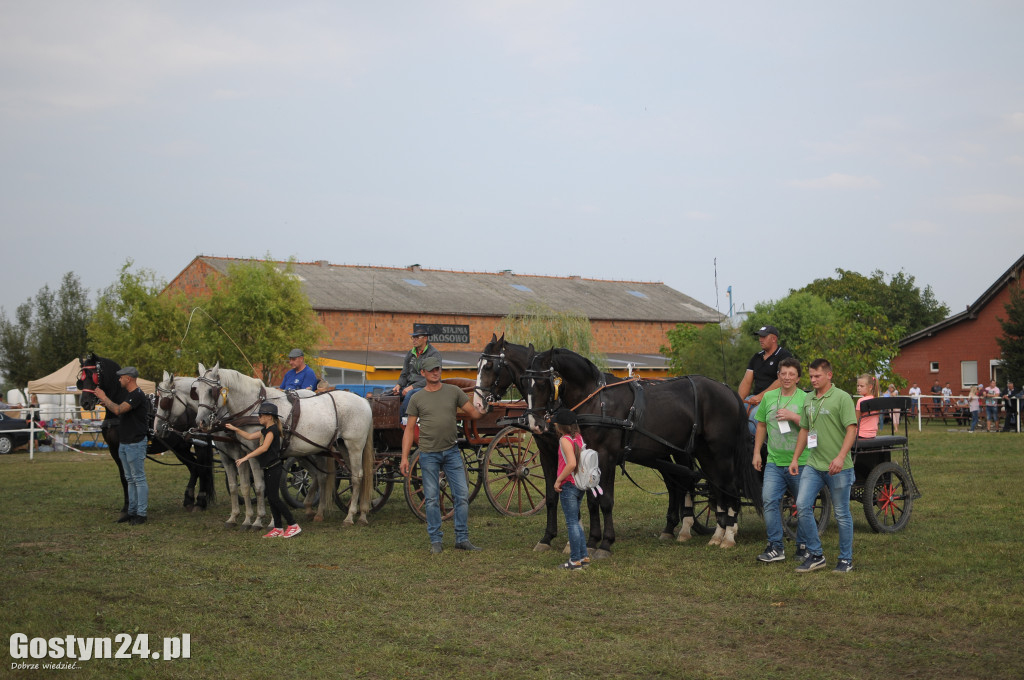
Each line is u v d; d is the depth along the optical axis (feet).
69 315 175.11
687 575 25.99
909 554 28.22
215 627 20.86
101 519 38.78
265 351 112.78
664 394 30.89
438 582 25.55
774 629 20.11
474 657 18.49
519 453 40.37
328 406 36.17
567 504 26.99
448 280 165.27
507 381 32.73
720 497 31.91
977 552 28.32
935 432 94.27
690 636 19.77
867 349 101.24
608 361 147.23
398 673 17.49
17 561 29.01
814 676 17.07
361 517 37.32
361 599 23.49
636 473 58.23
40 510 41.75
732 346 107.14
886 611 21.62
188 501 42.24
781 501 29.58
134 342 109.09
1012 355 115.44
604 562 28.14
